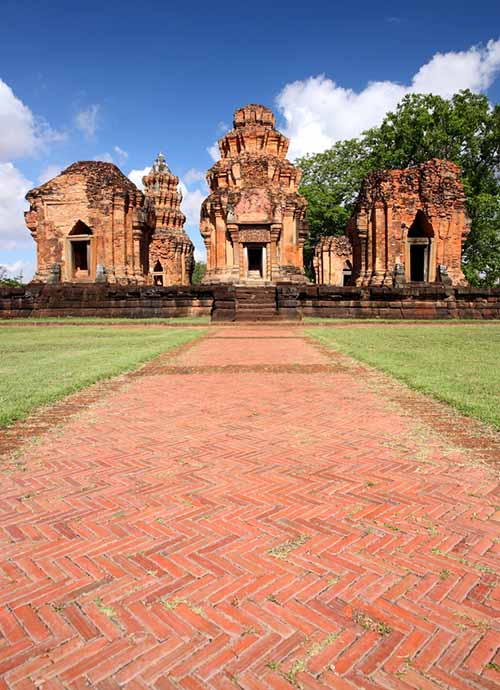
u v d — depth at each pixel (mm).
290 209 30297
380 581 2746
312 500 3785
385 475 4242
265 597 2617
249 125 31781
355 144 41625
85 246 30344
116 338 15906
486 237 34594
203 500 3809
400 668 2139
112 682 2082
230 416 6191
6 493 3971
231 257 29953
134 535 3291
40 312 25812
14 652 2252
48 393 7152
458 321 23703
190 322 22297
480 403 6242
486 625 2396
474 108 33969
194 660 2193
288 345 13906
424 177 27859
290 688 2039
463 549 3066
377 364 9625
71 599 2621
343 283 42688
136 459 4703
